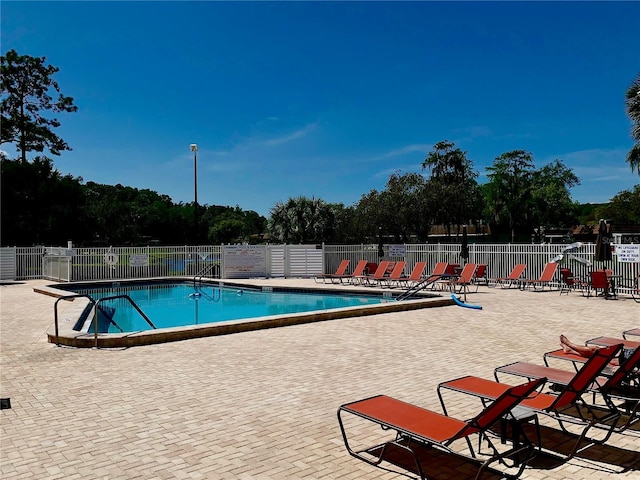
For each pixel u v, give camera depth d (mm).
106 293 21750
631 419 4691
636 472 3992
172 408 5594
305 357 8109
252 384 6559
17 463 4160
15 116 43156
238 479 3859
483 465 3619
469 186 49312
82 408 5605
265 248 26453
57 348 8883
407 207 35062
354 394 6090
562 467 4094
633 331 7629
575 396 4355
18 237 37625
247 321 10656
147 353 8469
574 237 41562
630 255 17141
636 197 47938
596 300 15812
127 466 4094
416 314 12891
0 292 19750
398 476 3934
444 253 23672
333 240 35500
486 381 4898
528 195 54250
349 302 18891
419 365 7527
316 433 4828
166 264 25844
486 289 19719
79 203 41875
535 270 20906
